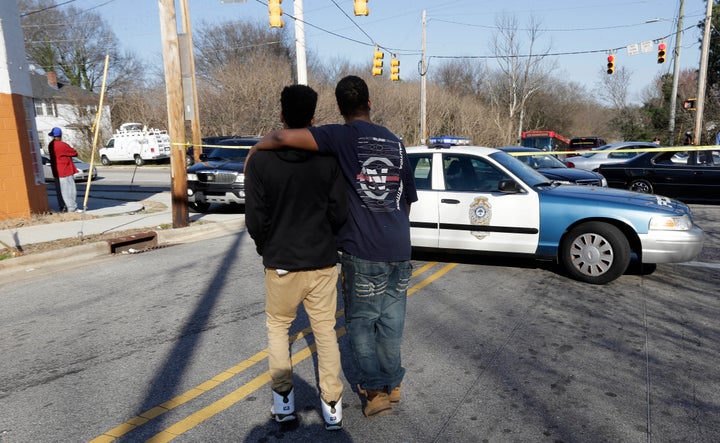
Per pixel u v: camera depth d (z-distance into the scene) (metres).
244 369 3.94
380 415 3.26
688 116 30.20
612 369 3.86
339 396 3.09
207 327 4.80
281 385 3.12
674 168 12.81
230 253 7.92
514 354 4.14
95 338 4.59
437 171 6.71
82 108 39.66
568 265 6.14
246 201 2.91
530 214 6.23
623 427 3.11
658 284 6.01
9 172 10.05
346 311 3.18
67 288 6.18
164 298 5.70
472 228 6.50
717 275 6.37
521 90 62.59
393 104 44.28
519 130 56.91
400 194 3.11
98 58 48.91
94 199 14.79
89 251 7.87
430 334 4.56
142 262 7.43
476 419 3.22
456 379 3.73
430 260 7.19
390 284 3.13
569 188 6.55
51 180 23.09
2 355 4.28
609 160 16.23
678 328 4.66
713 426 3.11
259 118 33.84
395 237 3.04
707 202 13.22
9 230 9.21
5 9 9.91
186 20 16.55
